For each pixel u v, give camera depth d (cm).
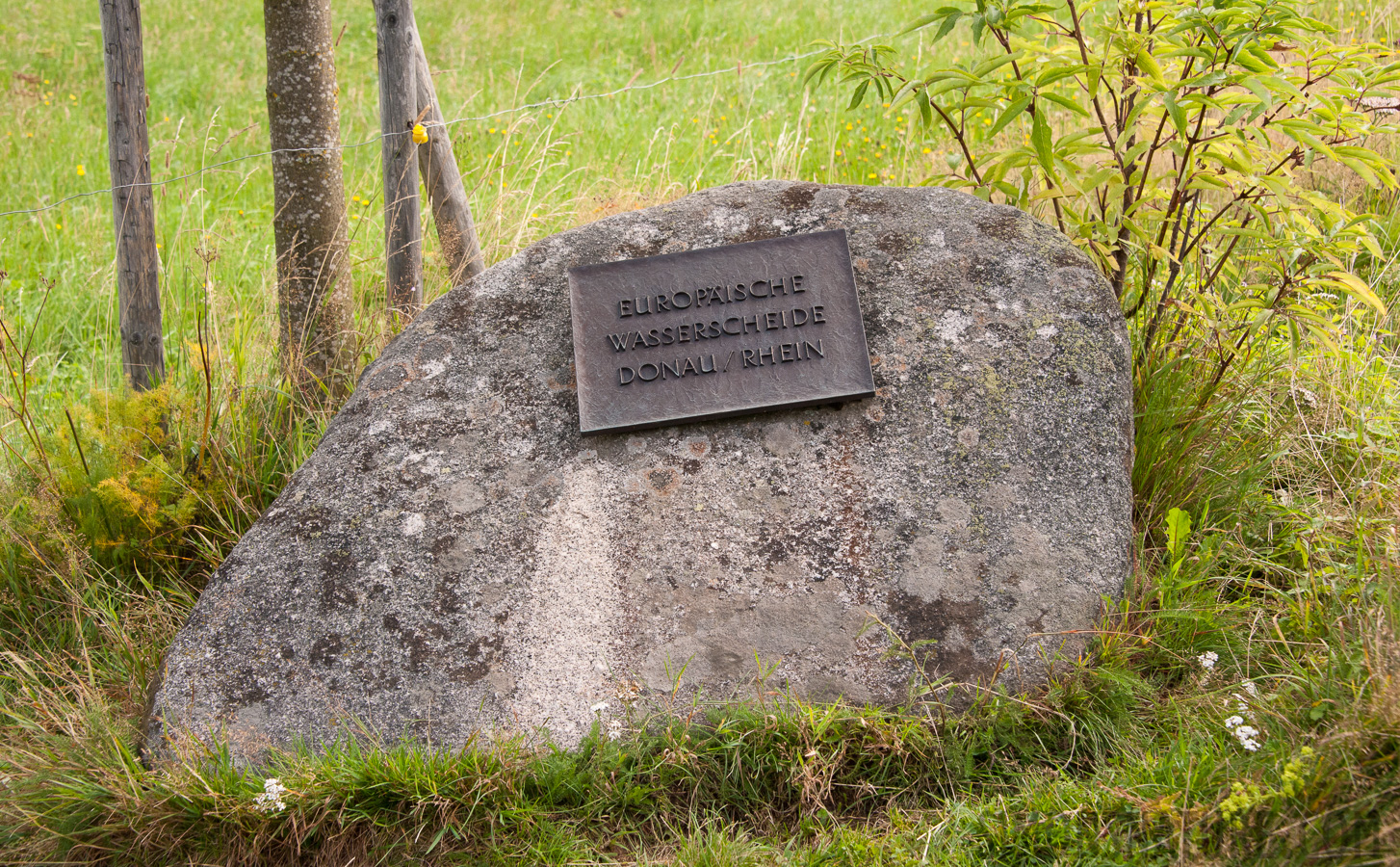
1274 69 318
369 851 252
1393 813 206
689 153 702
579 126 775
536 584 287
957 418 300
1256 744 237
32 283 588
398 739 269
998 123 331
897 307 317
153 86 980
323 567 293
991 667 272
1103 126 347
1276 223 376
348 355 432
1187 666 286
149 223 390
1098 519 287
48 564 347
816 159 672
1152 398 358
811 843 250
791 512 293
